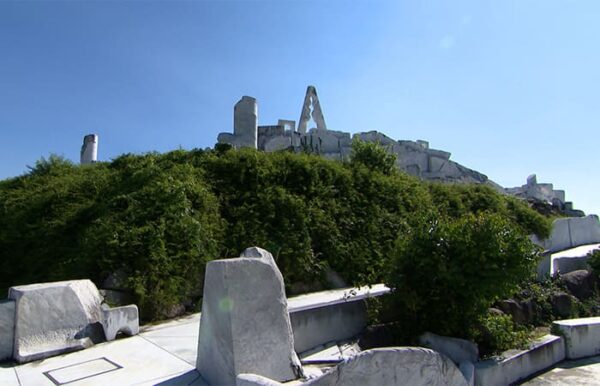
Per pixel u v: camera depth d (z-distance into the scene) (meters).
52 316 5.74
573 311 9.48
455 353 6.38
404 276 7.04
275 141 27.39
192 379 4.65
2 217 12.21
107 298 7.60
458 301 6.76
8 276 10.30
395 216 12.81
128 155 14.38
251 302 4.48
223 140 24.11
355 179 13.38
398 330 6.98
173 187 10.20
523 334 7.37
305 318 6.55
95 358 5.39
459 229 6.85
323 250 11.00
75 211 11.14
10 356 5.36
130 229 8.96
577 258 12.57
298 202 11.40
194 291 8.88
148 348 5.82
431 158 30.06
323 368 5.52
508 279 6.58
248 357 4.27
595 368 7.15
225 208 10.94
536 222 15.73
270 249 10.00
